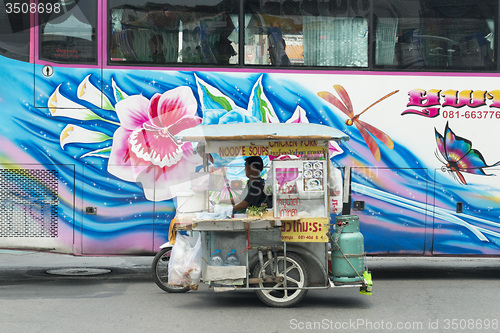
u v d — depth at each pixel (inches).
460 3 327.9
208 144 263.3
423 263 399.2
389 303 275.0
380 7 325.7
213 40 319.3
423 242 330.0
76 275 344.2
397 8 326.6
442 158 327.9
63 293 292.5
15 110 314.0
